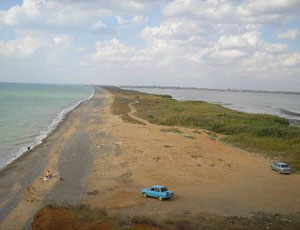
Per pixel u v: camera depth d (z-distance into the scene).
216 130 61.31
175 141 49.53
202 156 40.31
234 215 22.44
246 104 166.50
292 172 34.16
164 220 20.88
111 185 28.73
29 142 48.06
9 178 30.70
